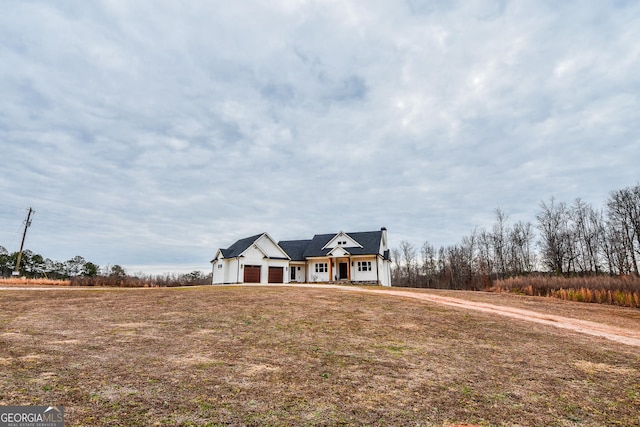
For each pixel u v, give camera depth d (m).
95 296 16.27
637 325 13.64
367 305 14.96
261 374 5.79
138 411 4.09
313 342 8.27
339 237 39.25
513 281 28.09
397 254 69.56
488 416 4.55
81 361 5.96
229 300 15.26
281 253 37.88
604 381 6.37
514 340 9.55
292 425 3.96
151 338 8.00
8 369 5.30
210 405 4.40
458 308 15.27
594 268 43.62
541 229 48.47
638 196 39.59
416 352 7.79
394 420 4.26
